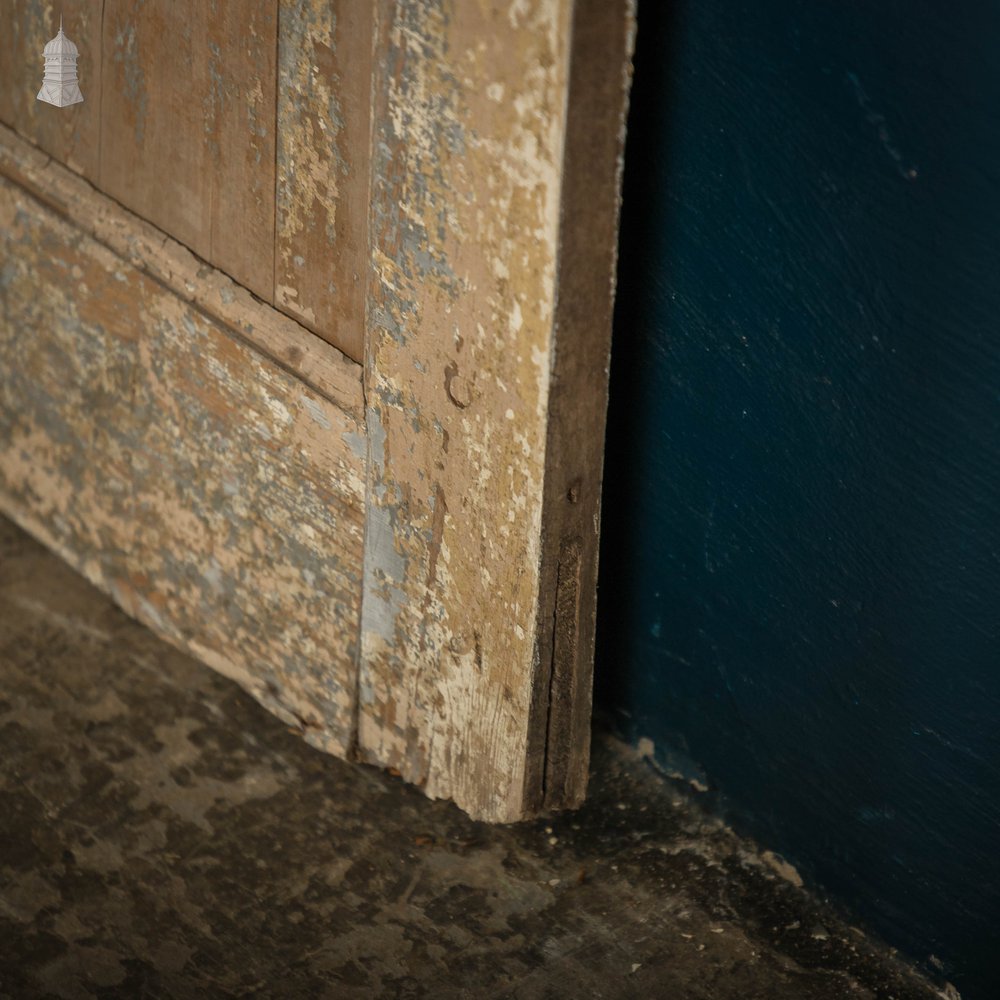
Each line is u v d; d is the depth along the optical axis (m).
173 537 2.22
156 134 1.98
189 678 2.26
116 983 1.77
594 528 1.73
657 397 1.88
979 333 1.52
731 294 1.73
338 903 1.90
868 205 1.57
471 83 1.52
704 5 1.63
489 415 1.67
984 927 1.74
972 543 1.60
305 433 1.92
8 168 2.26
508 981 1.80
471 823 2.02
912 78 1.48
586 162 1.49
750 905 1.91
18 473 2.51
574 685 1.83
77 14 2.03
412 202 1.64
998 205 1.46
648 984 1.80
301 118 1.75
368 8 1.62
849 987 1.81
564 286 1.54
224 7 1.79
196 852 1.96
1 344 2.43
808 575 1.79
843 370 1.66
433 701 1.93
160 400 2.13
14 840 1.97
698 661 1.98
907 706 1.73
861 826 1.84
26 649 2.30
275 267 1.88
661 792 2.08
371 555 1.91
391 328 1.73
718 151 1.68
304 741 2.14
